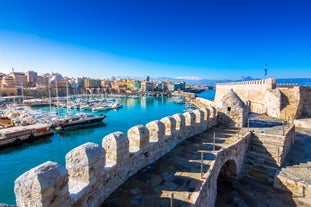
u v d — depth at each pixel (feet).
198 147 34.01
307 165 36.78
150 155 27.14
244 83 124.77
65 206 13.65
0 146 84.94
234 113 49.29
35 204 12.04
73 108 216.13
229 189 33.14
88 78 572.51
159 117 174.81
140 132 24.93
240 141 36.86
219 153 29.86
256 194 31.58
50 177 12.49
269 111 81.82
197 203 18.75
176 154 30.68
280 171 34.30
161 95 452.35
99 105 226.99
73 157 16.79
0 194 50.96
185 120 39.73
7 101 281.54
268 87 86.12
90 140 104.37
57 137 107.65
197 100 296.30
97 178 17.49
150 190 20.39
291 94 80.48
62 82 458.50
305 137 54.65
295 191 30.68
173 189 20.57
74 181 16.85
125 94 464.65
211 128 47.57
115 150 20.43
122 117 173.58
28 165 71.51
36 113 159.02
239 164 36.88
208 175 23.61
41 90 378.32
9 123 119.44
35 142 97.60
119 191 20.16
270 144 39.88
